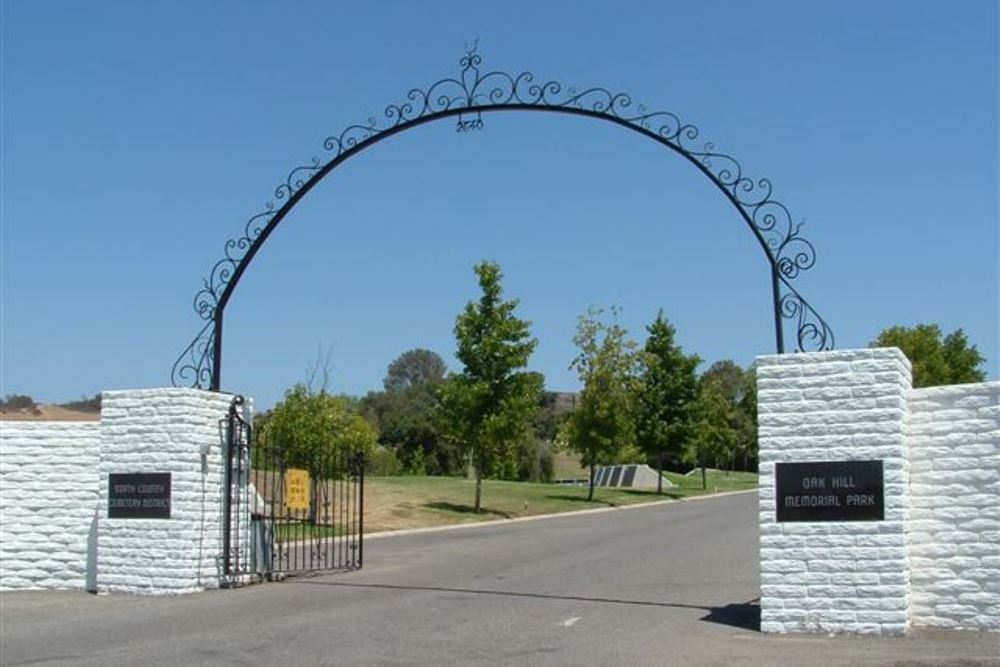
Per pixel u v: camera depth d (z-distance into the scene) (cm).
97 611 1365
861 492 1148
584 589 1565
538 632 1184
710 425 5622
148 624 1258
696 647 1087
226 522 1562
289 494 1753
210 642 1136
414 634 1175
